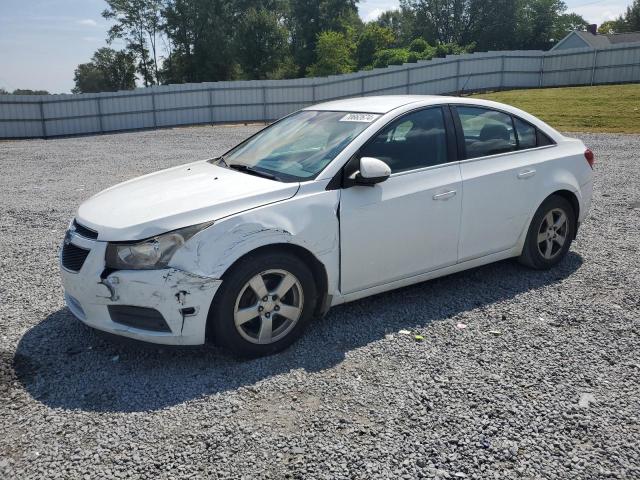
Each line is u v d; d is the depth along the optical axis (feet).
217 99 102.78
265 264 12.06
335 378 11.59
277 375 11.77
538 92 97.25
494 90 113.19
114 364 12.41
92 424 10.18
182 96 101.60
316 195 12.82
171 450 9.39
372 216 13.46
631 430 9.76
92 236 12.14
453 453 9.20
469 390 11.02
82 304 12.12
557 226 17.49
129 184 14.90
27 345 13.33
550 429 9.80
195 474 8.81
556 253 17.69
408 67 107.14
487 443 9.43
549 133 17.48
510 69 112.68
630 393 10.89
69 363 12.46
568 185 17.19
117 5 202.39
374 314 14.66
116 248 11.59
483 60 110.93
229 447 9.45
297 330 12.89
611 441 9.47
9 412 10.59
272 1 220.23
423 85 108.88
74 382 11.66
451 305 15.16
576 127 62.85
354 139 13.75
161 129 97.55
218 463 9.05
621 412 10.27
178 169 16.06
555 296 15.66
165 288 11.30
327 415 10.30
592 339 13.12
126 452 9.36
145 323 11.68
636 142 49.26
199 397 11.00
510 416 10.18
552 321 14.11
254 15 193.26
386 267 14.02
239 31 195.62
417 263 14.56
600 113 69.56
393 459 9.07
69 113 97.25
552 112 74.02
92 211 13.03
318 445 9.45
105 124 99.50
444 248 14.96
